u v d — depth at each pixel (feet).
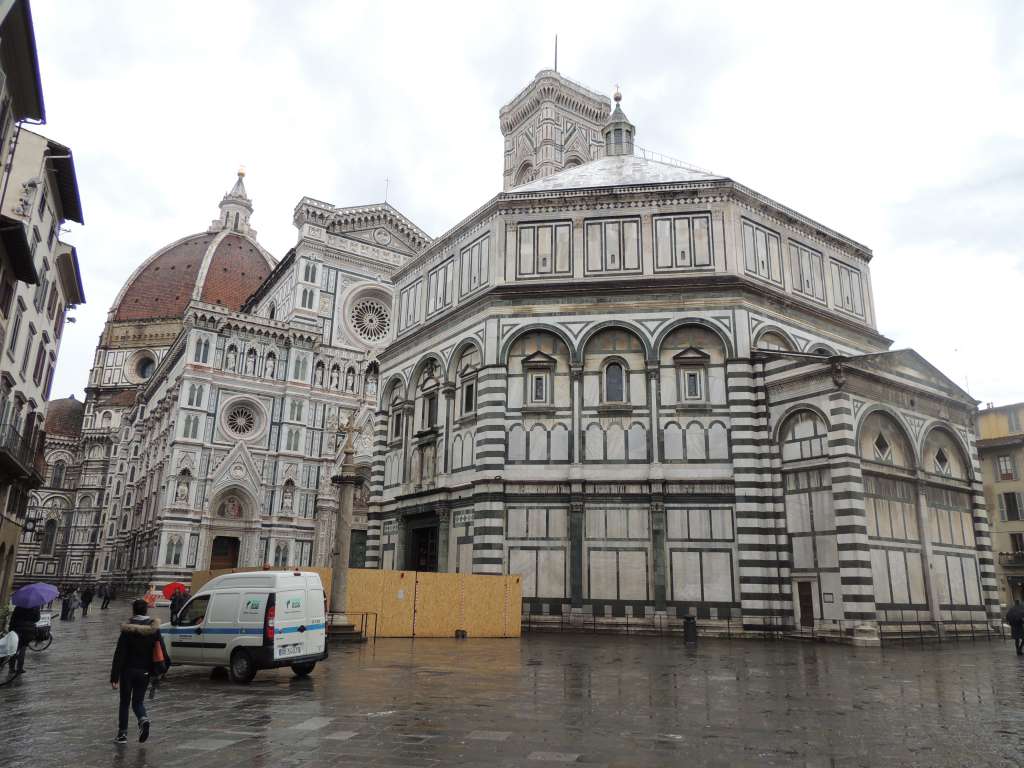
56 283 147.33
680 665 71.92
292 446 284.20
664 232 129.18
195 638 60.29
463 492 126.62
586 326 125.18
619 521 116.67
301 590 61.36
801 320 130.72
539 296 127.65
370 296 332.80
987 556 122.83
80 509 448.24
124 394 483.10
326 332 315.99
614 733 40.04
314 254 320.29
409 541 139.74
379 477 152.15
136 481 344.08
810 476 110.52
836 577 104.94
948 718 45.65
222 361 279.69
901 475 112.68
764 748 37.19
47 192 122.11
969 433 128.16
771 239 133.69
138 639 38.19
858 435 108.17
